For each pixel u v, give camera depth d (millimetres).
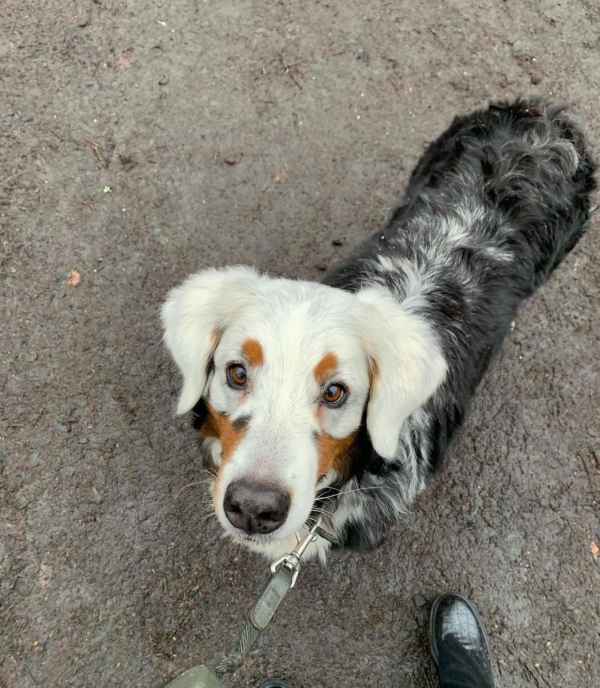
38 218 708
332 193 768
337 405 409
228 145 771
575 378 726
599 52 880
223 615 607
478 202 597
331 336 393
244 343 397
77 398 650
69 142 744
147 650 588
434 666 618
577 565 661
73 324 676
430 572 645
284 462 366
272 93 800
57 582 595
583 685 624
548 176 616
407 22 856
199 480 638
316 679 601
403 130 808
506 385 714
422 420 524
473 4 875
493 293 575
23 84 758
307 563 626
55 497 619
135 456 640
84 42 786
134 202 731
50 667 572
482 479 680
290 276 729
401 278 555
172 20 811
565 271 764
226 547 625
